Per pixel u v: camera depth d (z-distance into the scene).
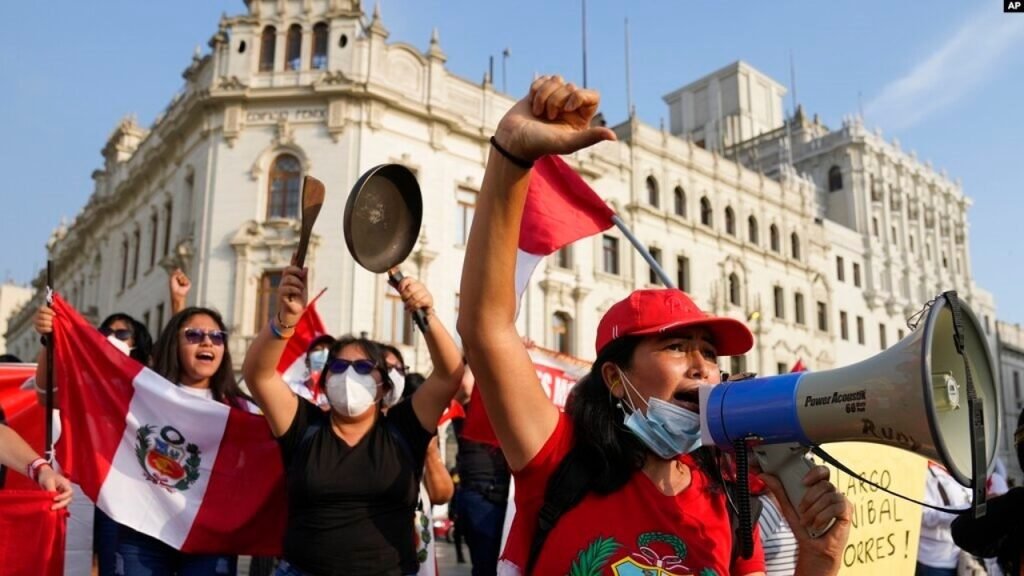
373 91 23.94
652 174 31.41
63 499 3.94
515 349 2.05
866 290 40.34
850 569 4.69
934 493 5.92
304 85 23.98
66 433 4.34
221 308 23.20
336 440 3.57
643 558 2.01
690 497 2.13
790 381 1.83
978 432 1.57
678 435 2.02
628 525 2.05
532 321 26.53
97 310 35.12
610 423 2.13
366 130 24.02
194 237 24.39
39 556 4.08
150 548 4.23
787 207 37.25
